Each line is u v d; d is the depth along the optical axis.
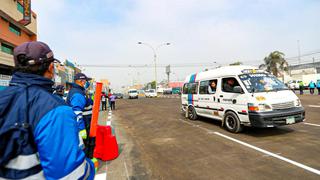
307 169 4.30
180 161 5.12
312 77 39.78
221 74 8.60
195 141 6.82
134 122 11.49
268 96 6.93
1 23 16.98
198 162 5.00
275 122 6.61
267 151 5.49
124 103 27.95
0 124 1.22
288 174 4.12
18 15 18.59
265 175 4.13
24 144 1.22
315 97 21.11
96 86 3.39
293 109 6.87
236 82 7.76
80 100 3.95
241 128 7.50
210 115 9.31
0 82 10.37
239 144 6.23
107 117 13.76
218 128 8.58
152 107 19.98
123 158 5.45
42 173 1.29
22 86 1.34
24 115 1.24
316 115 10.59
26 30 21.08
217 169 4.54
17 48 1.43
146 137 7.75
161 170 4.61
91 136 3.38
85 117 4.57
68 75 28.47
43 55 1.48
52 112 1.29
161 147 6.36
